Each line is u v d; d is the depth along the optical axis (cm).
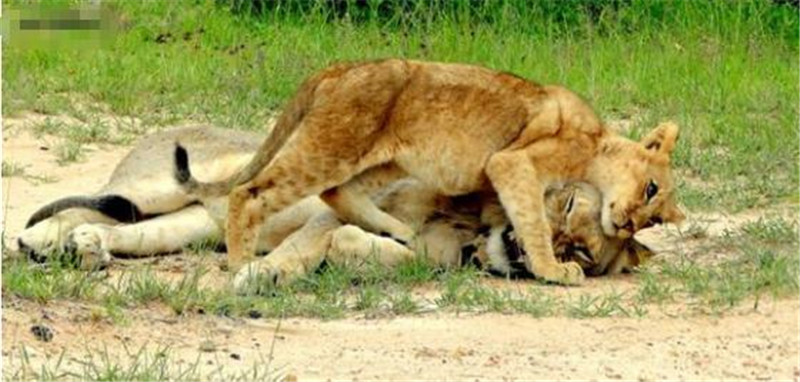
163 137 1402
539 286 1277
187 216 1352
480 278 1288
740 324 1166
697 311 1199
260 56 2131
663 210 1331
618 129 1991
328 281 1242
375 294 1201
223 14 2422
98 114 1962
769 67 2288
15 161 1723
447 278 1270
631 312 1193
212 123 1931
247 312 1166
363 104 1274
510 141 1305
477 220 1318
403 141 1291
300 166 1278
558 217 1312
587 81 2159
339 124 1272
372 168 1305
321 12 2458
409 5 2447
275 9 2427
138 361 1009
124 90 2016
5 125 1861
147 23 2342
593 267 1325
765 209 1627
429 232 1310
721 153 1861
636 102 2114
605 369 1046
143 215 1348
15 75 2017
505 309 1191
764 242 1447
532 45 2312
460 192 1308
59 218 1317
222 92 2073
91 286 1175
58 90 2034
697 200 1622
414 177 1303
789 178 1738
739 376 1047
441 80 1297
